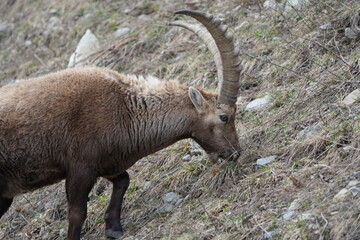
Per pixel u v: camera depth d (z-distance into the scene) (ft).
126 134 73.20
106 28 127.44
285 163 72.02
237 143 75.82
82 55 120.37
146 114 74.23
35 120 70.59
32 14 149.69
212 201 71.51
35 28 142.82
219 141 75.41
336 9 96.73
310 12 99.71
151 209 76.84
